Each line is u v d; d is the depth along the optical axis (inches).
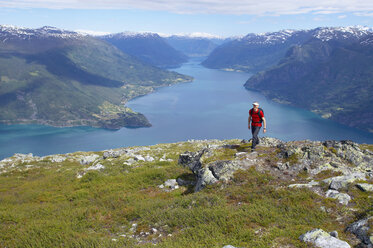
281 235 366.3
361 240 335.3
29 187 973.8
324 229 375.9
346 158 645.3
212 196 542.3
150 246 386.6
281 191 508.4
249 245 350.9
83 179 954.7
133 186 804.0
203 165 737.6
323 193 483.5
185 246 375.6
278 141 837.2
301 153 661.9
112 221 538.3
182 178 792.9
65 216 585.9
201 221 453.7
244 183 580.4
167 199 642.8
